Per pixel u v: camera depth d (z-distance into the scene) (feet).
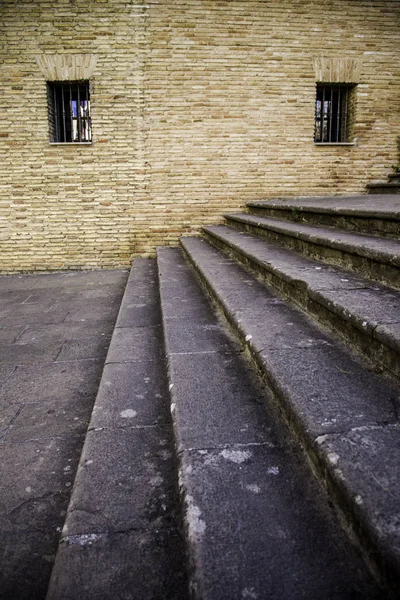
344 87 26.86
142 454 6.35
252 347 7.89
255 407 6.62
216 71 24.97
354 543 3.96
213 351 9.02
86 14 23.76
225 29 24.56
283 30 24.88
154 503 5.34
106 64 24.34
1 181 25.22
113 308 17.47
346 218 13.70
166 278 16.94
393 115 26.61
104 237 26.40
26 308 17.67
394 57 25.84
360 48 25.50
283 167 26.40
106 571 4.38
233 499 4.63
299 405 5.53
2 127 24.58
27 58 23.93
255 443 5.67
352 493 3.93
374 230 12.00
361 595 3.45
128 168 25.62
